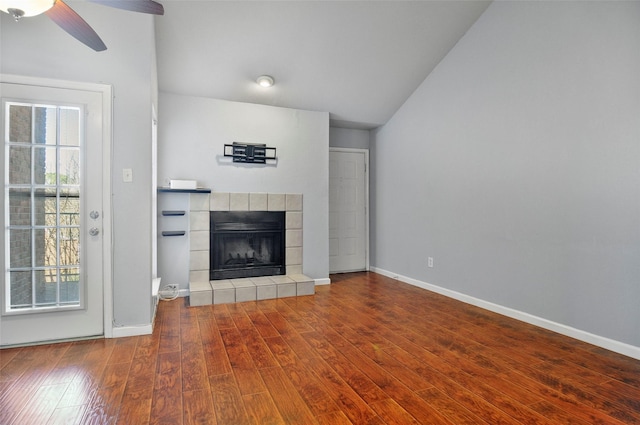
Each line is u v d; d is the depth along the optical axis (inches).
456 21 143.4
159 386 78.6
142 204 109.0
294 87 164.4
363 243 217.0
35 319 101.0
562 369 88.7
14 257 99.7
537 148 121.1
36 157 100.9
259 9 126.8
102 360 91.4
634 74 95.5
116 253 107.0
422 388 79.1
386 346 102.7
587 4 106.3
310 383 80.9
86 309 105.1
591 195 105.6
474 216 146.2
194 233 157.6
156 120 143.3
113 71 105.7
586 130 106.7
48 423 65.1
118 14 105.1
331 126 208.8
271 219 172.7
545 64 118.3
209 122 160.6
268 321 124.3
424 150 173.9
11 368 86.7
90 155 104.5
